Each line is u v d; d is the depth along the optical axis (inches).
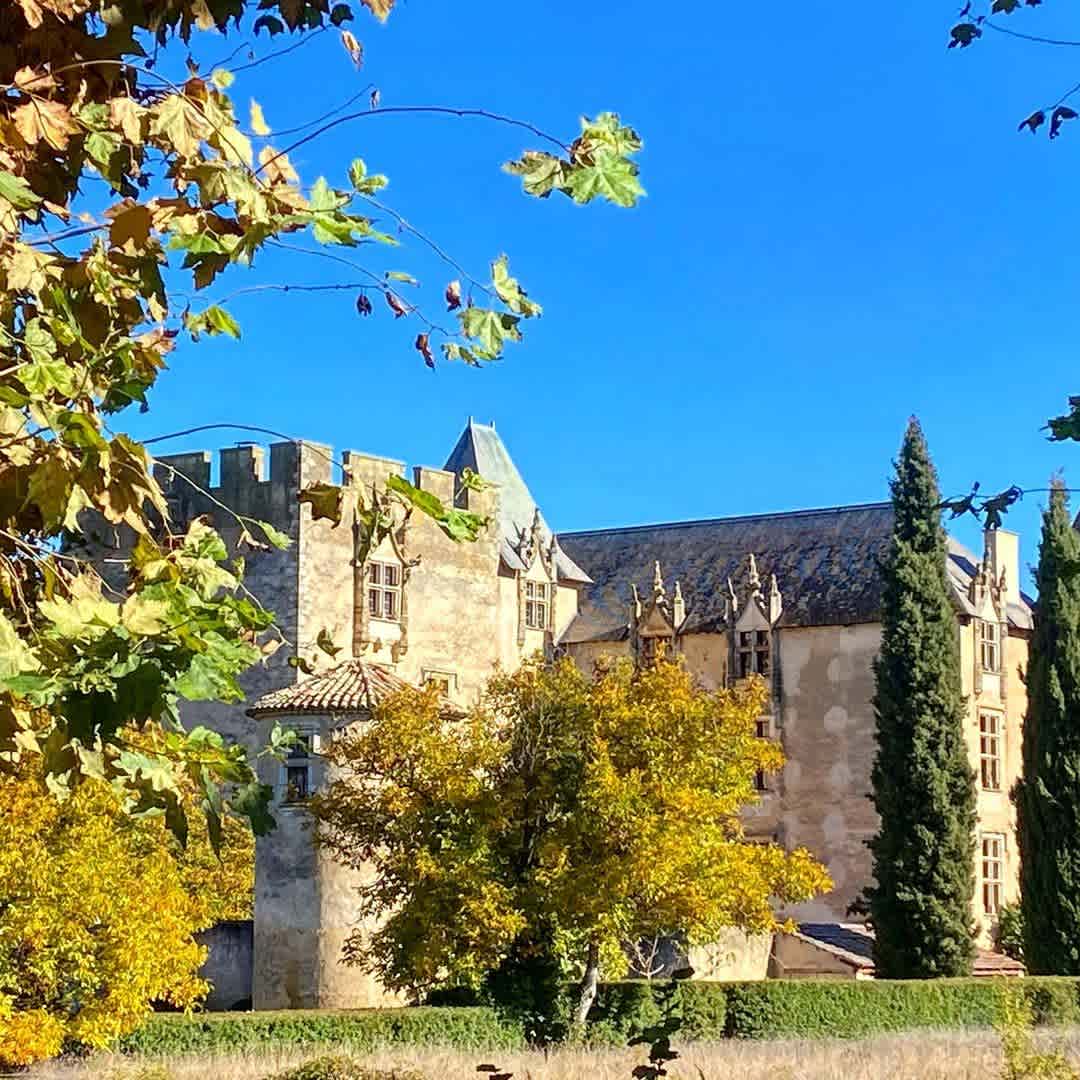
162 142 257.1
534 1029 1464.1
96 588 273.3
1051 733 2126.0
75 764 246.4
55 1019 1087.6
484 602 2320.4
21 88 251.8
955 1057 1275.8
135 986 1117.7
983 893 2509.8
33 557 258.5
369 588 2110.0
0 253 247.1
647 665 2459.4
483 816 1421.0
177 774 270.8
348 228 252.1
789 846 2477.9
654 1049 432.1
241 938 1711.4
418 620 2193.7
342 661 1926.7
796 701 2507.4
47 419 241.8
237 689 239.6
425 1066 1149.1
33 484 249.8
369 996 1617.9
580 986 1507.1
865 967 2080.5
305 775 1627.7
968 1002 1808.6
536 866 1456.7
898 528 2161.7
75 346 259.8
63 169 273.4
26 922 1068.5
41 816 1069.1
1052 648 2148.1
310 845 1536.7
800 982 1668.3
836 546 2625.5
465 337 262.2
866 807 2427.4
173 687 222.7
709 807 1454.2
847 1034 1664.6
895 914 2054.6
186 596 235.1
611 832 1428.4
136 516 259.6
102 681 215.9
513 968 1475.1
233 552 2044.8
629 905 1448.1
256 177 263.6
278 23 295.0
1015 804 2175.2
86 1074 1063.6
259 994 1635.1
